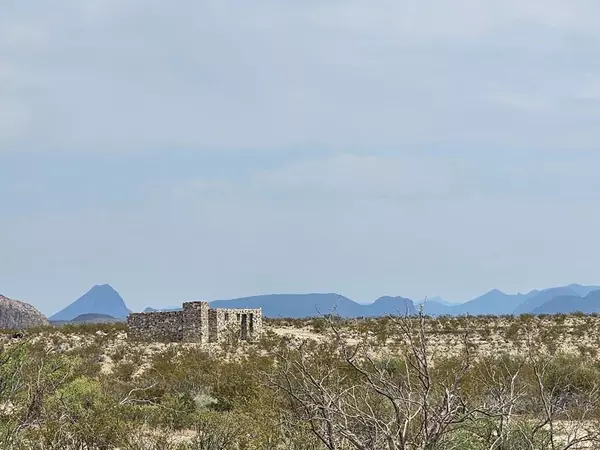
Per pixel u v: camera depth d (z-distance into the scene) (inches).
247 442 1088.2
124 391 1995.6
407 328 685.9
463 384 1016.9
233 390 1891.0
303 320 5329.7
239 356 3245.6
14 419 1030.4
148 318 4119.1
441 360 1749.5
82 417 1103.6
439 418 672.4
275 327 4835.1
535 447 821.2
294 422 1013.2
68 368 1523.1
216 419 1211.9
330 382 914.7
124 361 3184.1
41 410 1059.3
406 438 674.8
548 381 1573.6
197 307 3986.2
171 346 3710.6
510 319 4746.6
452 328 4202.8
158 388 2087.8
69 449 1044.5
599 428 941.8
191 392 2017.7
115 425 1118.4
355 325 4399.6
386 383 719.1
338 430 711.1
